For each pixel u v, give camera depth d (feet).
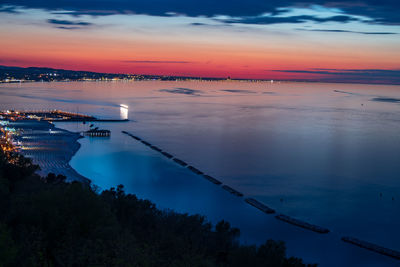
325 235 259.80
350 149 563.07
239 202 325.83
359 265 219.41
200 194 345.31
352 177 411.75
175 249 137.08
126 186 363.76
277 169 440.86
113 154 503.20
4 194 165.68
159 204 315.17
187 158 491.72
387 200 338.34
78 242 111.96
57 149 497.05
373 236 262.47
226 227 212.64
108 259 100.99
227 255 165.78
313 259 225.35
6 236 93.91
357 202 332.39
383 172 433.89
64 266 100.83
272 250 164.14
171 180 388.16
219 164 461.78
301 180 397.39
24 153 458.50
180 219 200.03
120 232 130.93
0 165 241.76
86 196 134.21
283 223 279.49
